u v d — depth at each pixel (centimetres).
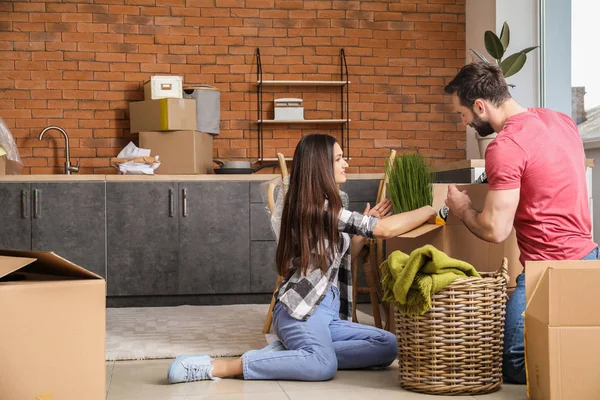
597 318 223
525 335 242
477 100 277
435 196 327
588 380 224
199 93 555
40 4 584
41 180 502
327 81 602
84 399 175
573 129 279
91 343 176
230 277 519
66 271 185
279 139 608
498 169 260
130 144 540
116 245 509
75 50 587
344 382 277
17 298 168
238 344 361
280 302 287
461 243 295
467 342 253
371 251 371
